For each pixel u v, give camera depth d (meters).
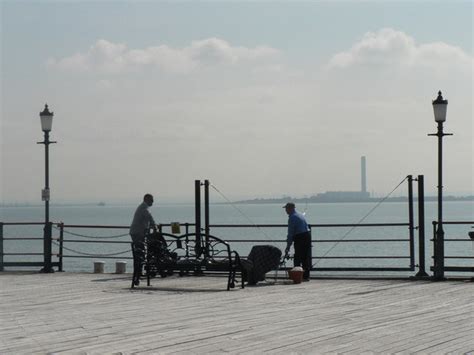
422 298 15.41
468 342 10.38
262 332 11.27
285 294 16.38
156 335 11.06
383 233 90.00
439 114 19.22
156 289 17.61
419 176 19.75
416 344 10.25
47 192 22.28
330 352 9.75
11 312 13.67
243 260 18.28
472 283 18.42
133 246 18.42
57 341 10.65
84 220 185.00
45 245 22.09
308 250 19.53
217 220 155.25
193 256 18.47
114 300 15.46
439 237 19.11
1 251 22.34
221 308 14.08
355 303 14.70
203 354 9.66
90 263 50.59
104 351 9.89
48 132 22.42
